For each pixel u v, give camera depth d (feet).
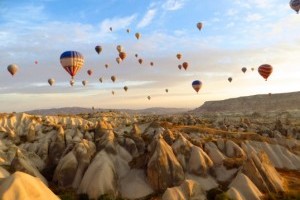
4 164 136.36
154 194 112.37
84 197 109.60
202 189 107.04
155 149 120.67
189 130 203.31
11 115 265.95
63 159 130.21
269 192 111.04
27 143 183.73
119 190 115.34
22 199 64.49
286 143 185.37
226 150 151.02
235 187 108.37
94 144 143.02
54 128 217.15
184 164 125.49
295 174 143.33
